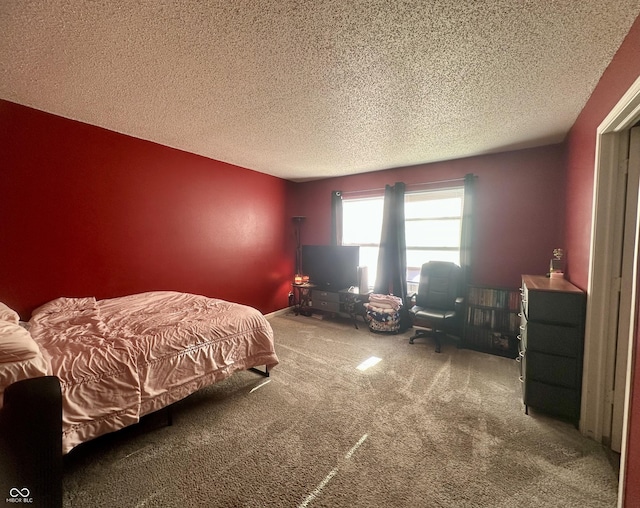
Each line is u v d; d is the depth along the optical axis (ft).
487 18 4.59
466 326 11.57
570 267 8.41
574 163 8.50
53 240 8.57
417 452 5.74
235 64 5.86
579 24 4.71
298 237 17.74
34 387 3.53
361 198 15.44
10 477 3.28
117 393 5.47
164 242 11.34
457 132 9.61
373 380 8.73
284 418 6.86
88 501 4.66
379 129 9.39
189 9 4.39
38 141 8.16
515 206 11.41
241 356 7.96
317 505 4.58
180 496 4.75
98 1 4.20
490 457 5.61
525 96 7.16
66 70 6.08
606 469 5.31
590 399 6.21
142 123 9.06
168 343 6.46
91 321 7.11
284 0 4.22
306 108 7.89
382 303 13.30
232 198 13.82
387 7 4.36
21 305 8.04
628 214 5.84
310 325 14.43
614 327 5.95
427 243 13.74
